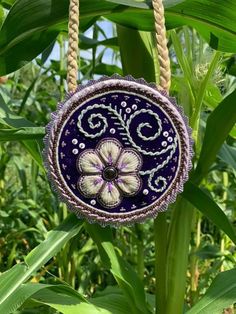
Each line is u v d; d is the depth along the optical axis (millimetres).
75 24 200
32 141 299
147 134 201
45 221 555
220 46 260
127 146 201
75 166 199
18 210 521
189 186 259
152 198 206
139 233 466
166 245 277
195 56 297
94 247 484
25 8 231
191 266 462
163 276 276
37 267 219
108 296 294
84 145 199
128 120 200
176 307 274
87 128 198
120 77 197
